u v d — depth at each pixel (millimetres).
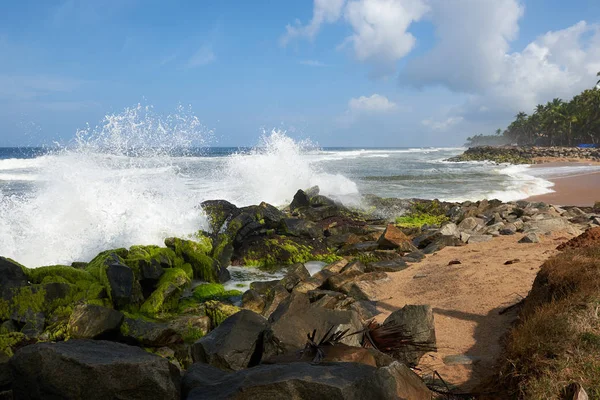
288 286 8328
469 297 6820
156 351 5910
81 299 6938
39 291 6734
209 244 10352
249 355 4418
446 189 24672
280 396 3002
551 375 3572
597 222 12680
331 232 12797
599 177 31422
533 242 10094
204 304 7562
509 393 3812
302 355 3887
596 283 4773
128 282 7336
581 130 98812
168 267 8734
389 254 10391
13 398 3252
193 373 3500
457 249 10461
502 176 33000
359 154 85875
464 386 4305
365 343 4648
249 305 7473
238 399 3012
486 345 5223
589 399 3281
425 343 4980
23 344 5902
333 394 2949
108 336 5961
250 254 10961
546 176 33500
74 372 3049
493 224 12781
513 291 6727
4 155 71312
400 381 3117
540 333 4094
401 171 38781
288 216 13438
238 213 11812
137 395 3074
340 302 7160
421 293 7492
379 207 15688
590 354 3695
